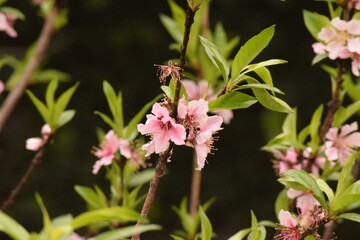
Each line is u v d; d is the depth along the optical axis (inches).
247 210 559.8
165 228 549.6
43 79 324.5
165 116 142.0
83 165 556.1
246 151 566.6
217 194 562.6
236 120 568.1
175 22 267.7
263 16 561.3
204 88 262.5
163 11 583.8
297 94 546.9
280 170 202.1
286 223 158.7
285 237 158.4
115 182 213.5
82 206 552.4
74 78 582.2
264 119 530.6
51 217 546.6
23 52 561.6
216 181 564.7
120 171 203.2
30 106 587.2
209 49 148.8
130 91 580.4
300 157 202.5
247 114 568.1
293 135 205.3
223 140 568.7
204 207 239.6
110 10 581.6
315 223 156.4
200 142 145.1
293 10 556.1
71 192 553.6
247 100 147.9
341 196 148.9
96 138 568.7
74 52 583.5
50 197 551.8
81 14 583.5
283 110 150.5
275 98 150.3
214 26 560.7
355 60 189.0
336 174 201.0
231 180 565.3
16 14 269.9
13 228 106.4
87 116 573.3
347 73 215.5
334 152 190.7
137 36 580.4
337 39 190.2
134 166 208.1
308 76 551.2
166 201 556.7
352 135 196.2
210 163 567.8
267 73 151.6
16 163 568.4
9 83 328.2
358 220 148.8
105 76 583.5
